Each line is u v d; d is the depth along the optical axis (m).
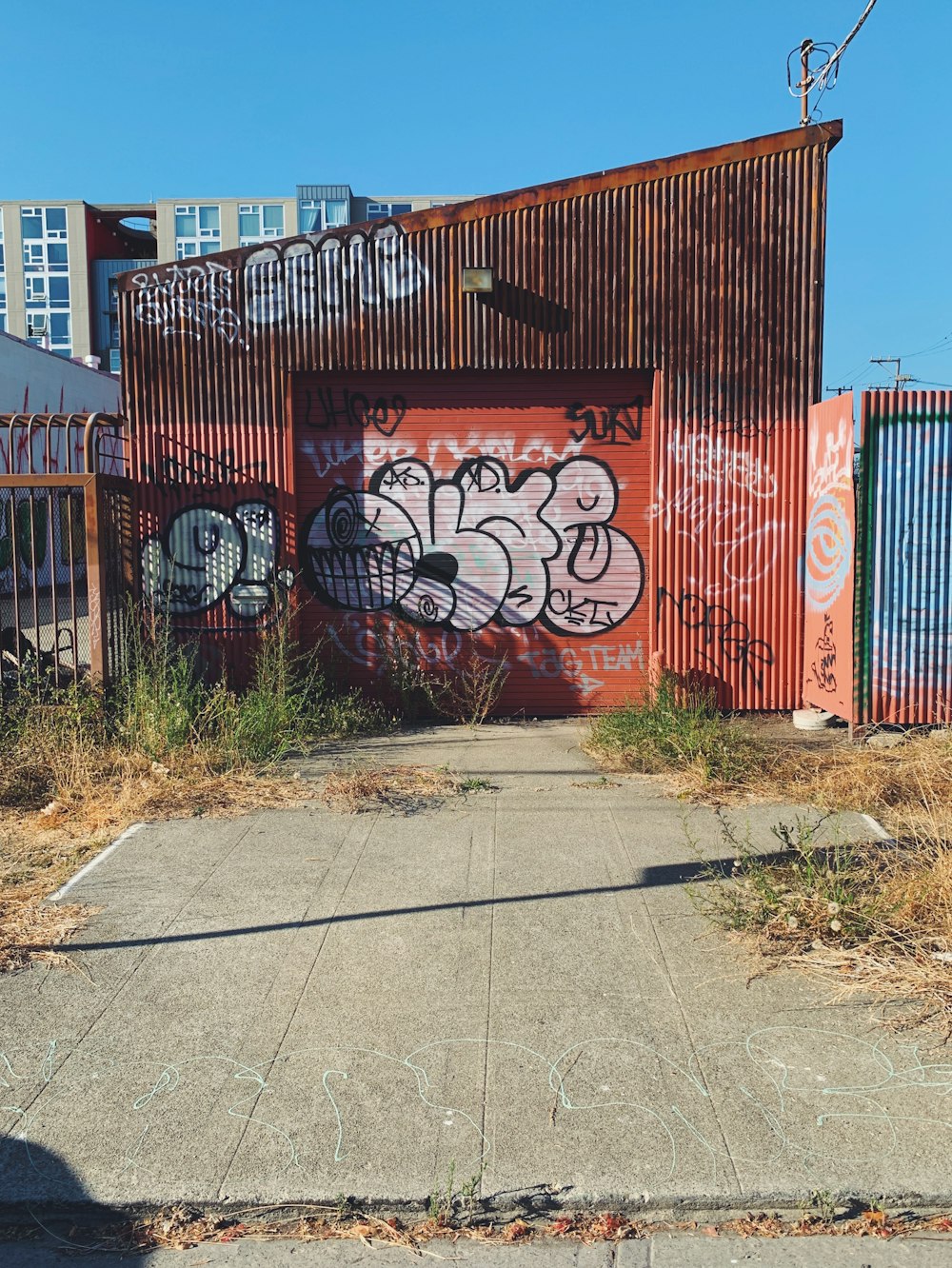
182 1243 3.15
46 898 5.45
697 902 5.24
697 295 9.72
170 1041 4.05
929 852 5.36
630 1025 4.14
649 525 9.99
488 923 5.07
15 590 8.79
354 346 9.83
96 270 76.19
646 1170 3.29
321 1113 3.61
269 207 79.31
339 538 10.09
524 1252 3.09
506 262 9.73
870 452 8.73
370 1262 3.06
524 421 10.00
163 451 9.96
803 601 9.93
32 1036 4.10
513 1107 3.62
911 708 8.82
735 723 8.95
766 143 9.59
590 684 10.17
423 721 10.04
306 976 4.56
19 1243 3.16
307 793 7.27
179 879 5.69
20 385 19.16
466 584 10.10
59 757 7.62
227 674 10.01
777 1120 3.53
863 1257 3.03
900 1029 4.08
